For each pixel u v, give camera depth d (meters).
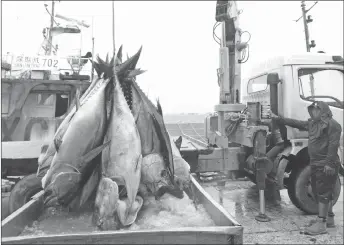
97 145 2.08
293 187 3.71
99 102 2.13
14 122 3.69
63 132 2.24
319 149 3.16
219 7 4.23
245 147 4.01
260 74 4.63
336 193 3.63
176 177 2.36
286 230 3.22
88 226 1.81
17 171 3.43
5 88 3.64
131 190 1.83
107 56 2.56
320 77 3.98
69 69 4.51
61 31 5.92
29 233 1.71
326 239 2.97
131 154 1.89
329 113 3.09
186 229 1.39
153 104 2.32
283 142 3.82
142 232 1.36
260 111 3.67
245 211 3.89
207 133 5.11
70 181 1.88
